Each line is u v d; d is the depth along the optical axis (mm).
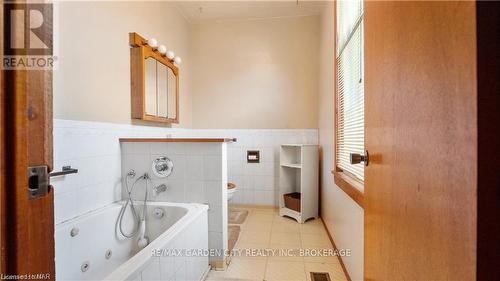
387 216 690
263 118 3264
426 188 484
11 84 356
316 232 2441
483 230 346
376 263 785
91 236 1526
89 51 1623
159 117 2396
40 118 409
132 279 962
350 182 1531
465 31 369
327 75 2479
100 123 1720
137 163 1889
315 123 3154
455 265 394
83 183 1568
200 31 3359
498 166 344
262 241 2238
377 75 779
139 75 2102
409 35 557
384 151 712
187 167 1824
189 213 1591
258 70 3270
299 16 3174
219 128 3350
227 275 1714
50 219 427
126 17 2018
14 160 358
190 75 3357
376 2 791
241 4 2895
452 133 402
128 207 1810
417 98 521
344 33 1798
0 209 348
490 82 344
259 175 3262
